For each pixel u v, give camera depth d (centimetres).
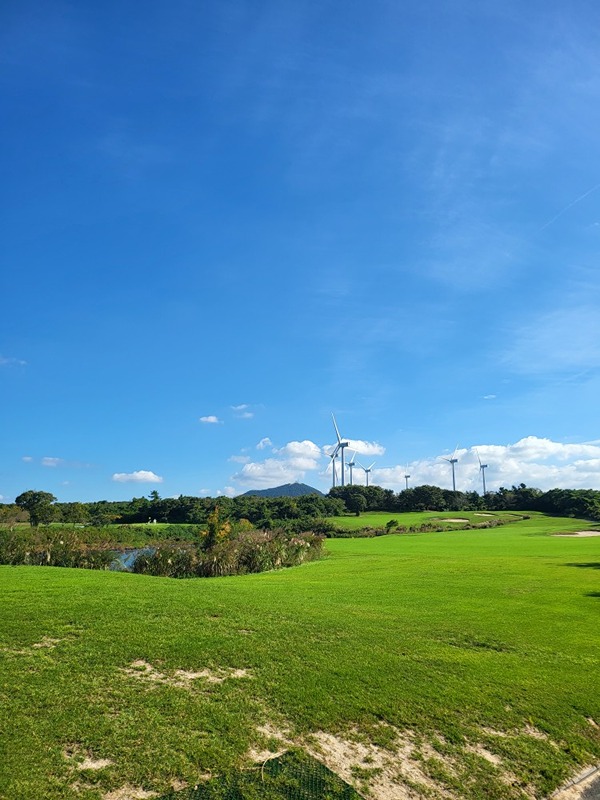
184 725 843
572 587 2316
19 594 1565
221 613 1488
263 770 758
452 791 791
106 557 3272
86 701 883
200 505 9850
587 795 828
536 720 1004
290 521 9269
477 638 1448
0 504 7231
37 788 667
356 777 783
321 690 1015
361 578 2650
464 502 14825
